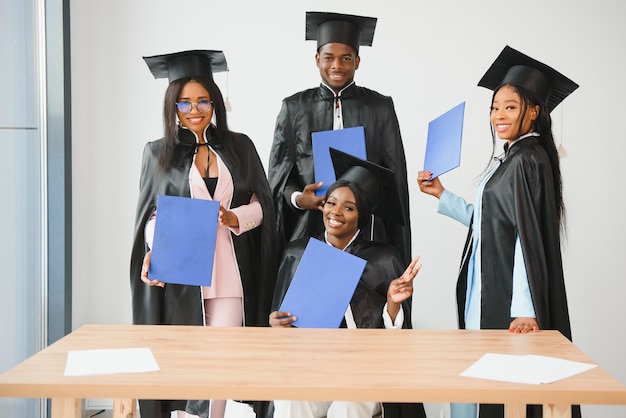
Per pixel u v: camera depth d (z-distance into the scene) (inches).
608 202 135.4
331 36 134.3
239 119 134.9
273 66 135.7
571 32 135.8
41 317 124.8
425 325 135.1
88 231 136.4
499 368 71.1
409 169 135.6
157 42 136.6
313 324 99.4
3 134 108.7
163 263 116.9
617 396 63.8
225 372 69.1
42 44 123.5
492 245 114.9
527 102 118.2
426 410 136.7
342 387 64.5
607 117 135.3
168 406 127.9
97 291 136.6
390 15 135.9
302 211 132.2
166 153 130.1
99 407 136.9
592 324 135.9
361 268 100.2
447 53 136.0
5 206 110.0
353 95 135.0
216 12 136.6
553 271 113.1
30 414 119.7
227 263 127.6
